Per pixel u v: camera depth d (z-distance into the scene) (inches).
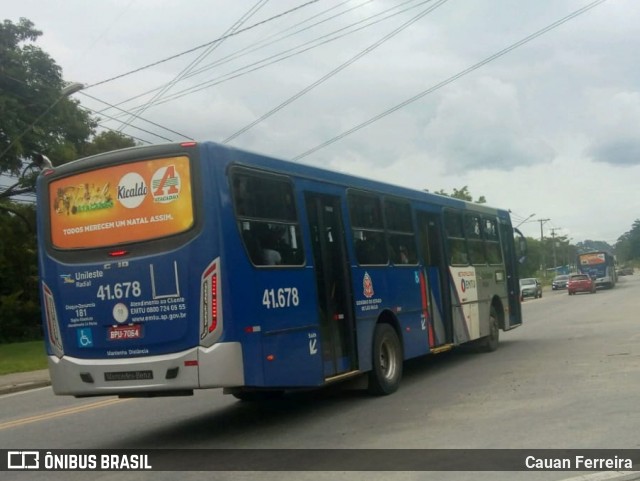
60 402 555.2
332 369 395.2
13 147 1049.5
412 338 492.1
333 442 330.6
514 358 591.8
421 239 533.0
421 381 501.0
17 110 1049.5
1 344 1318.9
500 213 711.7
